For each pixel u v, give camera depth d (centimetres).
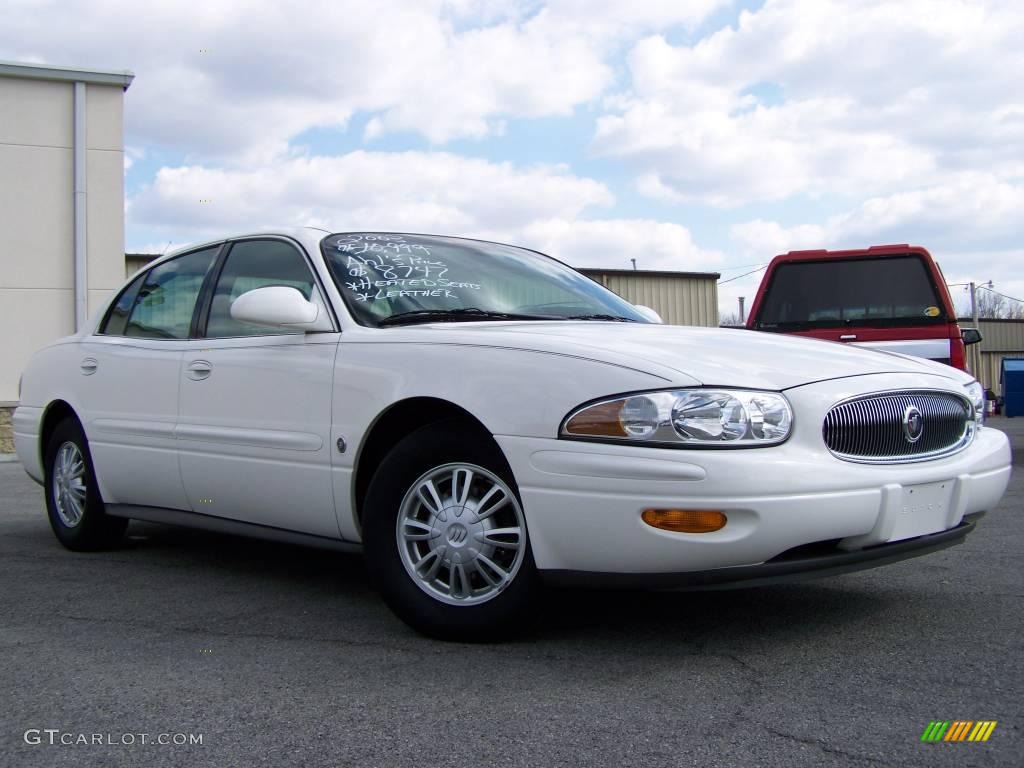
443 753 246
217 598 418
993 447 376
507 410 323
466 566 338
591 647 333
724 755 241
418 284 418
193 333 462
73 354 532
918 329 841
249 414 413
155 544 556
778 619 366
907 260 872
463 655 327
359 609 396
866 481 311
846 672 303
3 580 459
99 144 1443
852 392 323
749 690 287
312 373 388
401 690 293
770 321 916
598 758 241
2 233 1390
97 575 470
